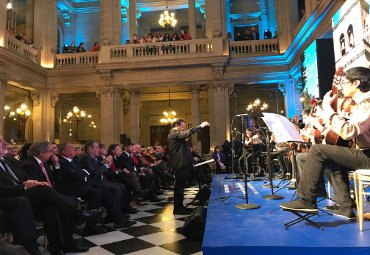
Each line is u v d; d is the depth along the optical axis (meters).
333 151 2.86
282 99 16.08
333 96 2.98
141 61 14.74
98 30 19.92
